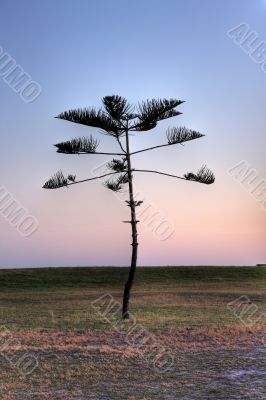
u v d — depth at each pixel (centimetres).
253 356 1309
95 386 1035
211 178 2291
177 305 2827
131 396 955
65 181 2245
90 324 1977
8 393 985
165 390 996
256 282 4941
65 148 2209
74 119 2200
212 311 2492
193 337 1614
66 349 1401
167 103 2197
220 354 1336
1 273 5247
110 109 2164
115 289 4478
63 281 4959
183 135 2238
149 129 2277
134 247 2220
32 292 4172
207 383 1046
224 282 4947
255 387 1010
